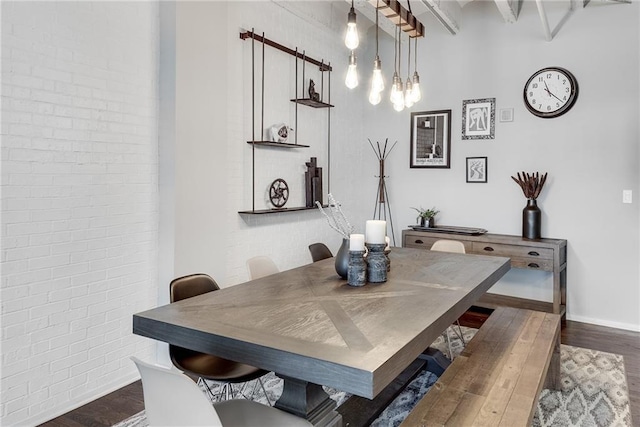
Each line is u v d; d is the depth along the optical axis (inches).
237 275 146.1
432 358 117.7
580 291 165.3
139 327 71.0
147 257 120.3
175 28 117.2
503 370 80.0
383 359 53.4
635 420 95.0
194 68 123.0
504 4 155.7
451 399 69.4
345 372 51.7
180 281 89.5
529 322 107.4
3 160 89.1
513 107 176.2
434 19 192.4
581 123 162.9
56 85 97.9
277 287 90.0
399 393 101.8
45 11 95.3
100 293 108.7
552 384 108.7
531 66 171.9
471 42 184.5
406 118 202.5
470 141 186.4
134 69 114.9
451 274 101.7
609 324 160.4
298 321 68.1
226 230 139.4
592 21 159.8
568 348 136.9
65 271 101.0
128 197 114.6
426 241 182.2
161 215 121.7
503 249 165.0
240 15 142.7
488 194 183.3
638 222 154.4
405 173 203.8
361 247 90.8
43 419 96.8
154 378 50.7
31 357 94.9
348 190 205.9
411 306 76.2
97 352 108.3
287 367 56.2
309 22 176.4
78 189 103.0
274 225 162.4
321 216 188.4
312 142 180.5
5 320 90.4
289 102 166.7
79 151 103.0
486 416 64.3
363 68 213.0
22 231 92.7
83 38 103.0
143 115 117.6
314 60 177.0
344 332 63.1
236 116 142.9
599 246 161.5
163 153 120.7
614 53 156.5
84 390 105.7
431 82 194.7
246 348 59.7
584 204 163.5
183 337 65.9
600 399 104.1
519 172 175.8
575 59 163.3
